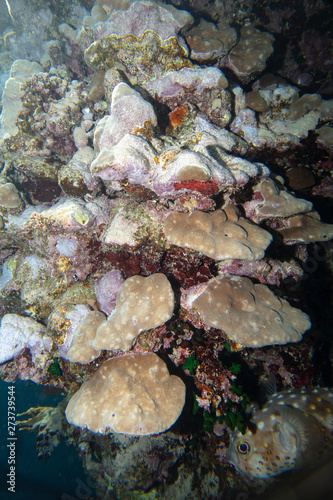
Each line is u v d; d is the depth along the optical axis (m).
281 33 0.62
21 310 0.51
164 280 0.32
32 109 0.53
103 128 0.36
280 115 0.52
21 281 0.49
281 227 0.39
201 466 0.39
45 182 0.51
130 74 0.43
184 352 0.35
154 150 0.31
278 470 0.29
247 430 0.32
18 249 0.55
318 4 0.57
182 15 0.43
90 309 0.40
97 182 0.40
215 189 0.29
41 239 0.43
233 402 0.33
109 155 0.29
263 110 0.50
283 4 0.60
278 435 0.30
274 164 0.48
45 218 0.39
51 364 0.44
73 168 0.39
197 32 0.49
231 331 0.31
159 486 0.40
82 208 0.37
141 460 0.39
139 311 0.31
